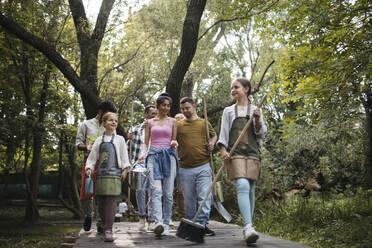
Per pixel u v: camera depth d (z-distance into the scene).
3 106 11.46
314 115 6.75
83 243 3.81
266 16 8.38
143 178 5.23
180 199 5.19
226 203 10.04
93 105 9.41
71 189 15.21
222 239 3.91
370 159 8.82
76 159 15.23
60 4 9.77
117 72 11.20
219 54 13.43
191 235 3.42
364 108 6.66
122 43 10.92
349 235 4.55
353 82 5.74
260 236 4.05
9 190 19.30
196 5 8.83
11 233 10.07
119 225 5.90
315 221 5.66
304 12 6.62
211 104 14.16
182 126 3.99
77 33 10.14
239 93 3.68
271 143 10.23
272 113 12.12
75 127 13.20
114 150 3.99
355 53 5.95
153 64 11.25
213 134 4.02
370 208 6.07
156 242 3.81
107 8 10.22
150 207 4.88
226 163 3.57
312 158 9.32
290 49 7.17
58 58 9.02
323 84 6.26
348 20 6.20
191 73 12.96
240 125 3.58
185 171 3.91
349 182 9.91
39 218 12.64
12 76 11.00
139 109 16.03
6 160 12.41
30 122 10.88
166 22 10.61
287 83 7.43
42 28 10.09
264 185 9.27
